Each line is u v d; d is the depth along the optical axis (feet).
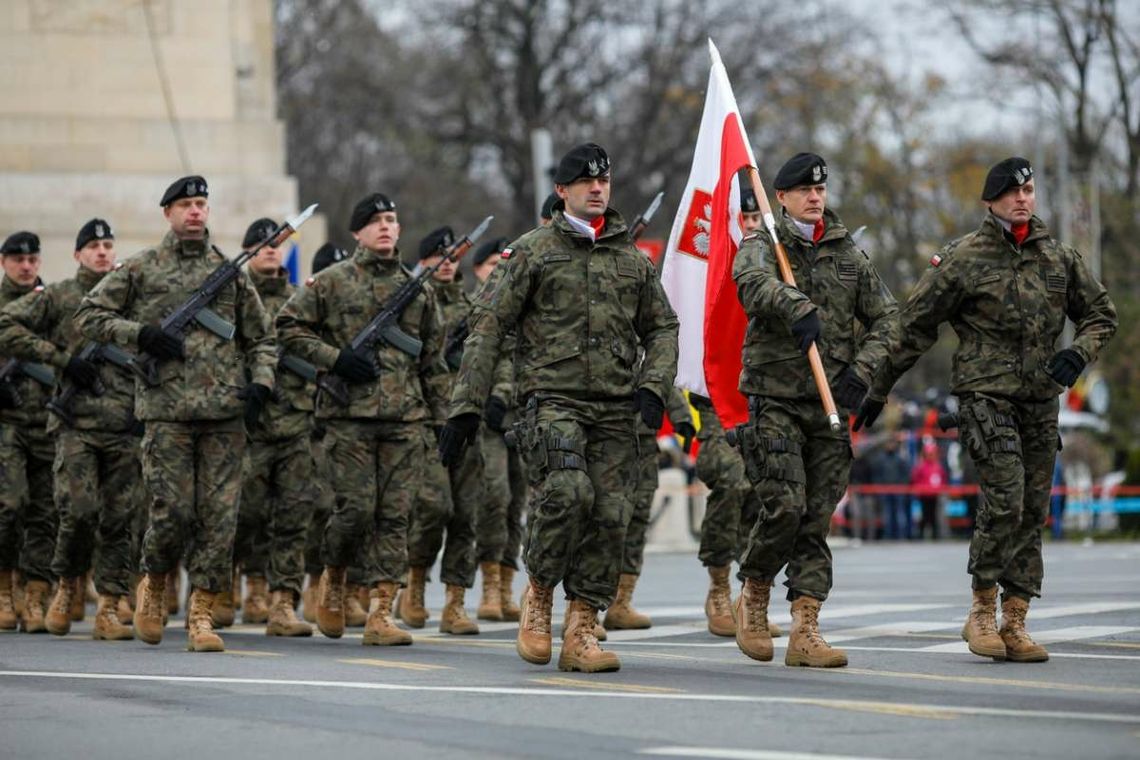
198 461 50.06
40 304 57.36
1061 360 41.63
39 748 31.89
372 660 44.96
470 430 40.93
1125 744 29.71
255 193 101.50
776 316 40.70
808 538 42.19
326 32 229.04
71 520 55.11
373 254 52.85
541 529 40.65
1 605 60.80
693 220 51.31
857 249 42.29
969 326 42.50
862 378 40.63
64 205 99.66
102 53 101.09
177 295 50.52
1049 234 42.86
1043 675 39.73
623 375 40.98
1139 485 124.26
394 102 220.23
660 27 203.00
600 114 208.95
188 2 102.12
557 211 41.50
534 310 41.11
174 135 101.50
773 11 203.21
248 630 58.39
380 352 51.70
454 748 30.48
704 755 29.17
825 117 201.67
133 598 63.52
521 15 202.39
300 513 57.06
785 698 35.53
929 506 121.90
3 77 100.12
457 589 55.98
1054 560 89.56
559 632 52.95
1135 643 46.73
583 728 32.30
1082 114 189.98
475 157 217.77
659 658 44.73
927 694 36.37
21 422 59.52
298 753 30.50
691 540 110.11
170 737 32.60
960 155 206.90
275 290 62.18
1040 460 42.91
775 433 41.34
